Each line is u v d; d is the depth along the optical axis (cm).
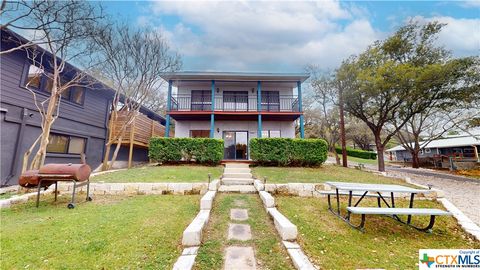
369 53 1185
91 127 1177
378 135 1235
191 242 301
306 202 559
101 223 373
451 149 2320
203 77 1289
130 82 1138
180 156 1027
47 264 251
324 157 1030
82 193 620
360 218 450
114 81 1120
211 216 430
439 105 1143
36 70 878
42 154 693
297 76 1289
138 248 289
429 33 1110
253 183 713
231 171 880
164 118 2022
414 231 398
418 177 1211
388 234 377
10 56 774
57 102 928
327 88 1415
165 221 390
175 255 276
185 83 1396
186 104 1409
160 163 1117
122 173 796
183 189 626
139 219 396
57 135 978
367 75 1066
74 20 738
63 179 512
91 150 1177
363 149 3312
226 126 1383
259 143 1031
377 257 295
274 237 337
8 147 764
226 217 425
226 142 1370
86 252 278
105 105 1295
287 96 1451
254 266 256
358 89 1147
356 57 1225
